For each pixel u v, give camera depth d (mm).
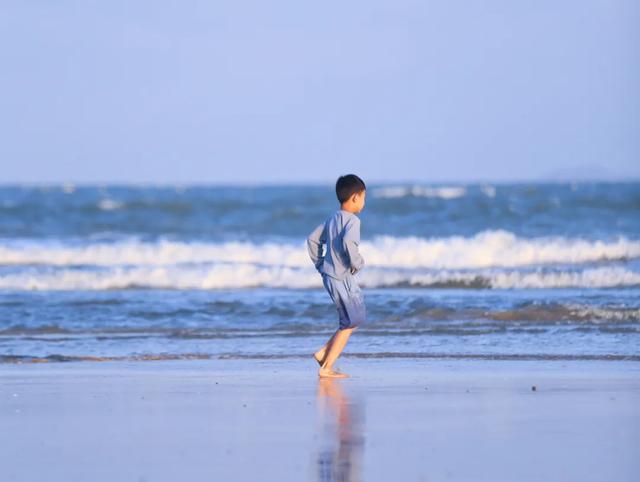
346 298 21688
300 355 26219
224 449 13133
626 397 17672
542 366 22953
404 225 92500
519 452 12789
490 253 55688
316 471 11797
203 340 29969
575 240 64688
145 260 60938
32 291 45781
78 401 17703
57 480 11477
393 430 14414
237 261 59500
